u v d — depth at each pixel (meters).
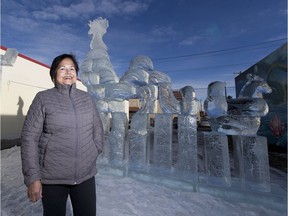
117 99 3.67
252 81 2.94
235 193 2.55
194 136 2.95
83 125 1.33
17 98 8.21
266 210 2.33
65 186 1.30
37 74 9.26
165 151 3.16
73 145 1.27
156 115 3.26
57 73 1.40
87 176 1.34
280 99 6.72
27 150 1.17
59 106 1.26
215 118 2.91
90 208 1.33
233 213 2.26
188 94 3.00
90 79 3.84
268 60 7.32
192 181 2.82
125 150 3.64
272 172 4.19
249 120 2.73
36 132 1.21
